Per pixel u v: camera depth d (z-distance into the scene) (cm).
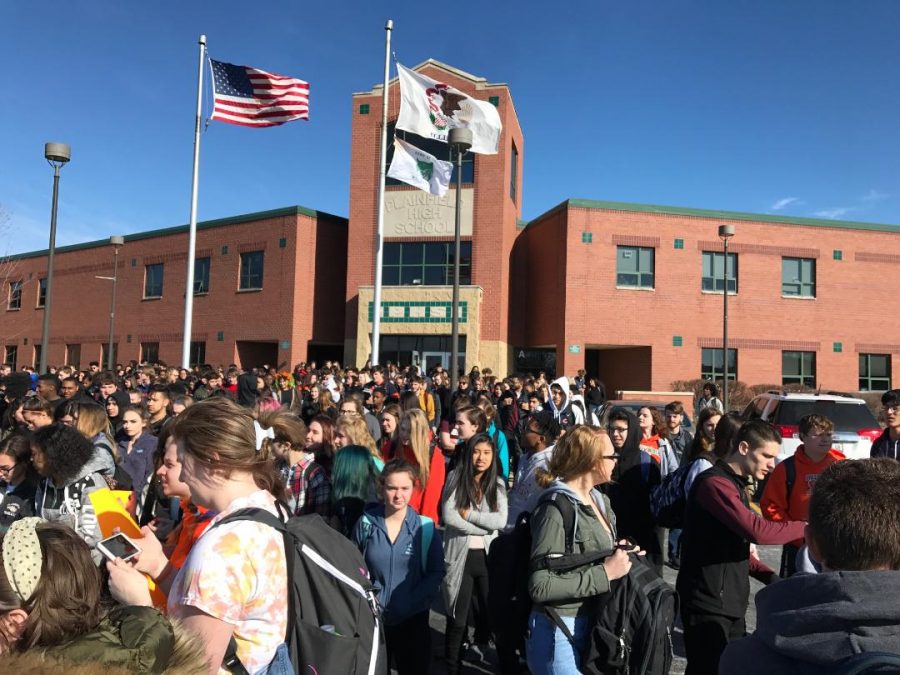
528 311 2697
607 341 2369
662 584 270
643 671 252
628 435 525
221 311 2756
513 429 1085
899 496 137
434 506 484
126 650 145
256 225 2695
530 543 300
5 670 133
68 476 345
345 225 2767
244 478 204
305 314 2594
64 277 3372
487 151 1536
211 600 172
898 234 2548
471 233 2495
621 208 2408
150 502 418
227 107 1584
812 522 148
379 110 2586
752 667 142
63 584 145
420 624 364
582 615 276
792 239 2480
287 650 186
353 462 423
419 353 2481
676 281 2416
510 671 393
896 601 126
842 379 2464
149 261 3020
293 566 196
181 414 207
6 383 877
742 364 2417
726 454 341
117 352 3097
